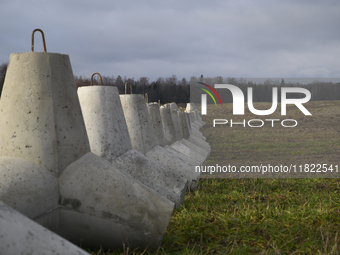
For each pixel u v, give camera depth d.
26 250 2.27
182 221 4.78
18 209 3.18
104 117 5.80
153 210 3.85
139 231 3.72
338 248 3.81
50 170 3.52
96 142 5.74
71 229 3.60
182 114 14.25
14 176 3.31
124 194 3.76
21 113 3.59
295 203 6.04
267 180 8.14
